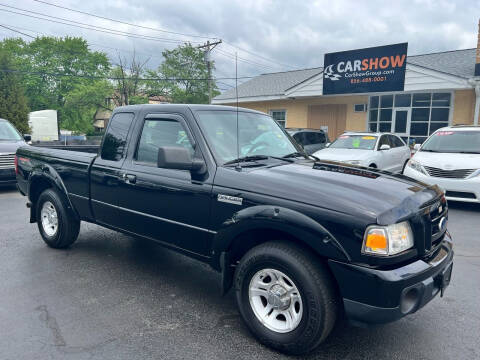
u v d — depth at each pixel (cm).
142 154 382
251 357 274
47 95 4331
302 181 285
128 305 351
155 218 358
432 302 368
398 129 1594
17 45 4403
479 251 520
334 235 251
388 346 292
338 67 1562
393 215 252
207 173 319
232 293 383
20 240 540
